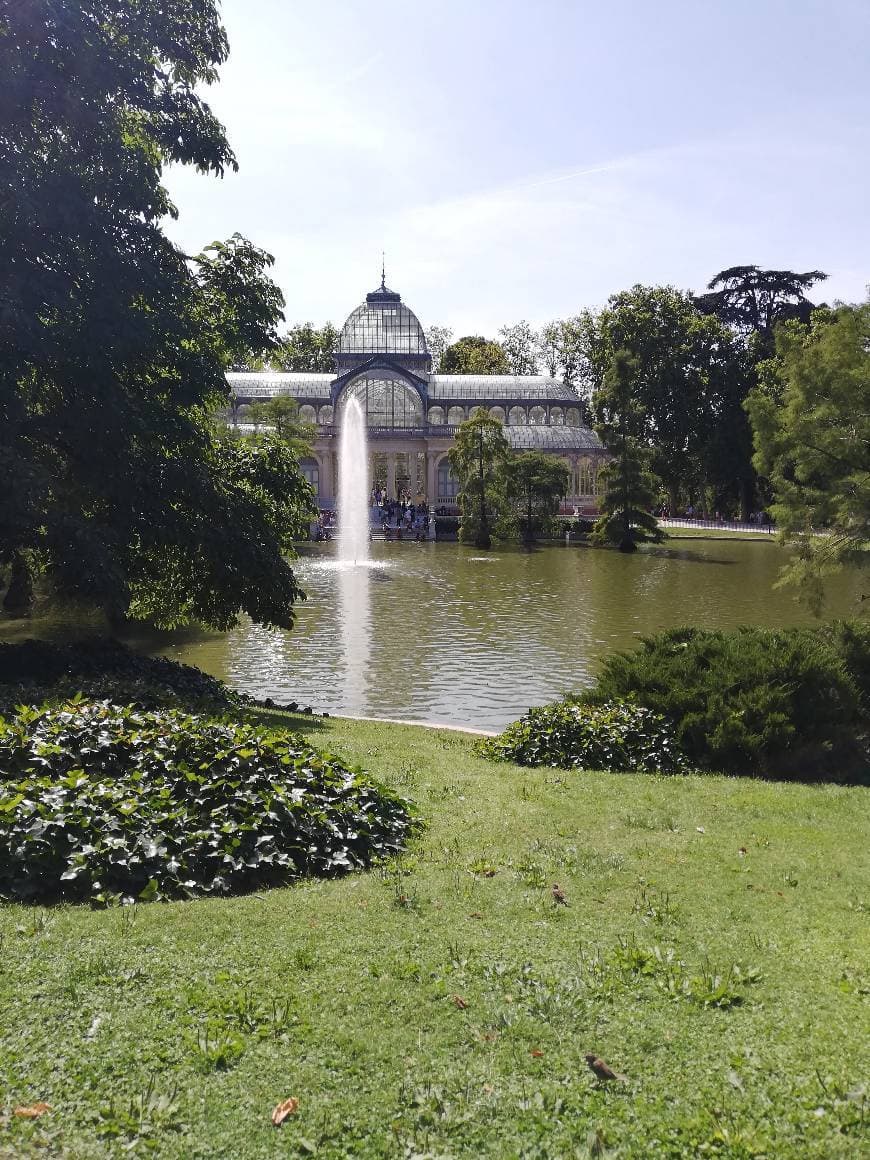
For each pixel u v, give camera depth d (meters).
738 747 13.77
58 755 8.75
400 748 13.98
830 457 25.64
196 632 29.88
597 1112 4.71
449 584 43.72
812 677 14.57
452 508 84.75
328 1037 5.27
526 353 120.50
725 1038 5.33
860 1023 5.48
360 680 23.08
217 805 8.48
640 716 14.45
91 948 6.21
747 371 84.69
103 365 15.48
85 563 14.60
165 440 17.44
